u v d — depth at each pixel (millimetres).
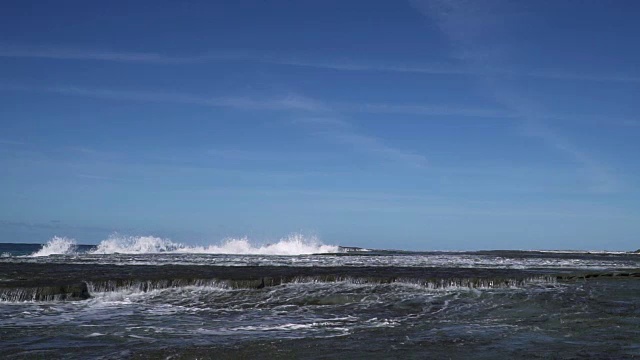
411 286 23062
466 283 23500
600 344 13930
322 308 19156
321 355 12719
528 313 18250
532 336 14883
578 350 13281
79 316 17422
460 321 17031
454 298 20812
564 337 14773
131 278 22547
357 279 23703
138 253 53719
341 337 14641
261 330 15516
